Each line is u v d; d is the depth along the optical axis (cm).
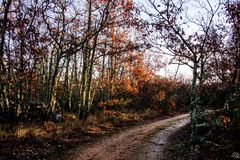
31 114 2162
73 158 1533
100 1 2364
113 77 3647
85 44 2562
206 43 1864
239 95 2058
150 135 2333
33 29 1856
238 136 1852
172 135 2372
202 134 2077
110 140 2052
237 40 2059
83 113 2616
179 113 4356
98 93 3875
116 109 3694
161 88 4928
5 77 1909
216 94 2955
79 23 2333
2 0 1795
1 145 1498
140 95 4325
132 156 1659
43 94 2736
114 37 2503
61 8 2155
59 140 1812
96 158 1570
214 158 1587
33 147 1580
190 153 1706
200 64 1895
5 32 1789
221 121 1894
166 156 1694
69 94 3195
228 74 2153
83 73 2666
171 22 1861
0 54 1800
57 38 2198
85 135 2108
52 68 2895
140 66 3753
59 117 2305
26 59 1980
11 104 2038
